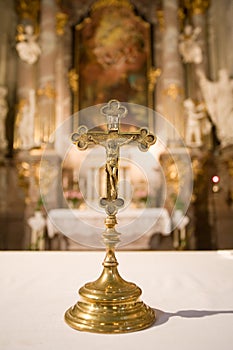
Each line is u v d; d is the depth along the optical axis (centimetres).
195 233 679
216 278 148
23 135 705
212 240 688
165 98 729
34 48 755
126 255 215
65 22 786
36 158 687
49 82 731
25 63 754
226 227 693
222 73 728
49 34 756
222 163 706
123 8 800
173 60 742
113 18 796
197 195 695
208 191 702
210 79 762
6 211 700
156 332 87
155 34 795
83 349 78
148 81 766
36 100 733
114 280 99
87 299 94
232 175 696
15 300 115
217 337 84
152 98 757
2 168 702
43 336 85
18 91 746
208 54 773
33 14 780
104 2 799
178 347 78
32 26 776
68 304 111
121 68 773
